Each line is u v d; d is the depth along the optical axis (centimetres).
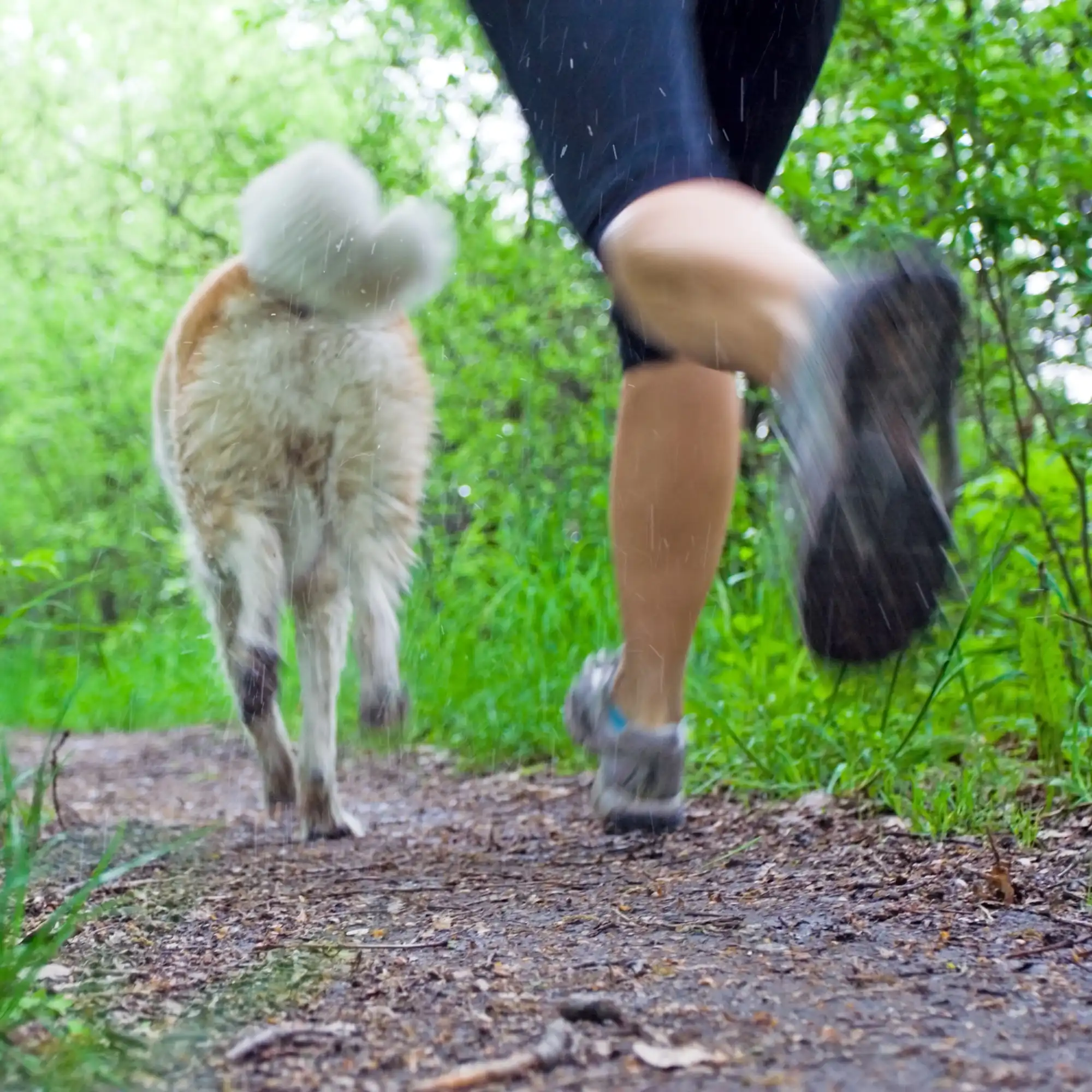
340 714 464
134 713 682
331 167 312
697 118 173
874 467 149
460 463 596
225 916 210
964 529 351
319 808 318
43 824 331
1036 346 346
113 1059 133
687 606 250
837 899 200
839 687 324
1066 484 335
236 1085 125
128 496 945
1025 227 294
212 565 332
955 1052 128
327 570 334
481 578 559
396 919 203
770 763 322
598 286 596
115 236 893
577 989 153
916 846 232
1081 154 300
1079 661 303
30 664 696
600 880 229
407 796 395
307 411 327
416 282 321
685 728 268
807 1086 119
